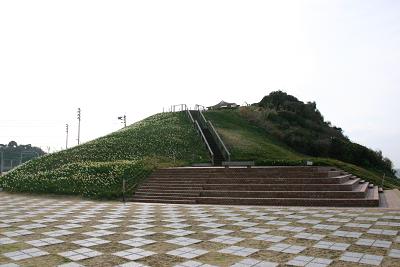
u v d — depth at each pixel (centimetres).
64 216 1312
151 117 5178
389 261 668
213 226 1051
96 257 717
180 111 5247
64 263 676
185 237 899
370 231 941
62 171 2703
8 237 914
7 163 7819
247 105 6231
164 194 1905
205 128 4206
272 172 1886
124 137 3828
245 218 1196
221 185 1828
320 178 1695
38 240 877
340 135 6150
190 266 652
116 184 2220
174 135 3834
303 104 6369
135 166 2550
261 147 3816
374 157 5281
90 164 2791
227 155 3294
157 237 903
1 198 2159
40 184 2481
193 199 1748
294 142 4788
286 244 812
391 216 1184
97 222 1156
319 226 1024
